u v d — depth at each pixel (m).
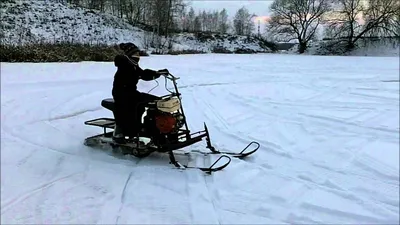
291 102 9.84
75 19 44.12
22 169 4.85
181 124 5.15
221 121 7.70
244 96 10.48
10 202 3.95
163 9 43.47
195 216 3.73
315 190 4.40
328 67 20.36
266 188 4.42
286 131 7.05
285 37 52.59
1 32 30.73
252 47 52.06
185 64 20.16
